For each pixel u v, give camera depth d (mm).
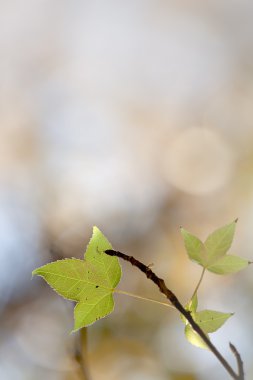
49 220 2172
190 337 673
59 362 1708
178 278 2178
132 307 1975
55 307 1853
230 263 685
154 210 2361
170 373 1818
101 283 683
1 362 1826
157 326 1953
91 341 1891
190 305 680
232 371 624
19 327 1891
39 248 2018
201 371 1789
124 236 2295
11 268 1991
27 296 1949
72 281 681
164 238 2318
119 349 1908
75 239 2135
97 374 1869
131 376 1893
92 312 681
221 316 675
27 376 1792
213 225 2412
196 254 689
